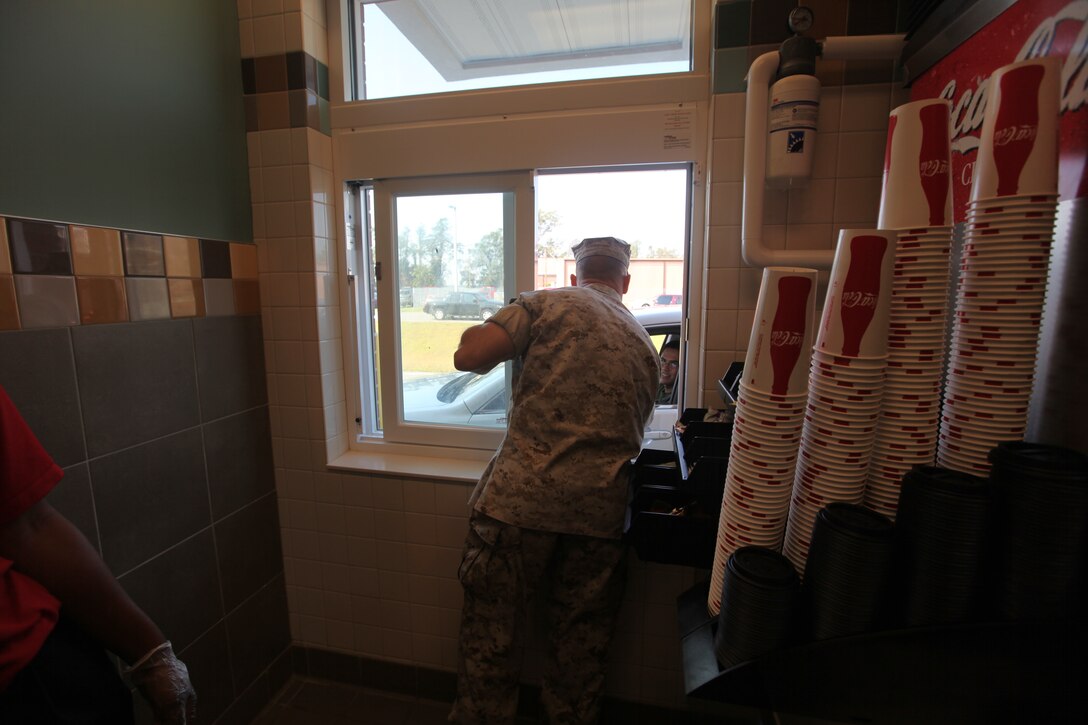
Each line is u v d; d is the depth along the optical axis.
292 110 1.37
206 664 1.30
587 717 1.15
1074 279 0.54
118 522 1.06
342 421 1.59
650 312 1.75
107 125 1.02
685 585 1.31
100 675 0.67
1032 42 0.62
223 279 1.33
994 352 0.53
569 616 1.14
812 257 1.10
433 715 1.49
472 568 1.08
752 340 0.62
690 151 1.26
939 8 0.86
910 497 0.48
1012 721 0.44
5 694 0.56
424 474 1.44
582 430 1.04
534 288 1.43
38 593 0.61
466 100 1.36
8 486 0.62
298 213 1.41
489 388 1.54
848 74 1.08
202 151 1.26
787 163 1.04
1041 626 0.42
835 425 0.57
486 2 1.39
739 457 0.64
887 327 0.55
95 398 1.01
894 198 0.57
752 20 1.12
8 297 0.85
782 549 0.65
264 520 1.51
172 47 1.17
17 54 0.86
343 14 1.44
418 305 1.54
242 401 1.40
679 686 1.35
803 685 0.52
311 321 1.45
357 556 1.53
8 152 0.85
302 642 1.63
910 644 0.46
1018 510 0.43
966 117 0.77
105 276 1.02
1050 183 0.50
